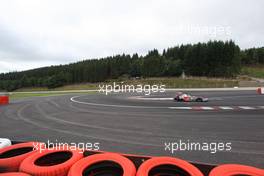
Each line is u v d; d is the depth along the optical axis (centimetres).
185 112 1228
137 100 2200
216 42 7894
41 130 838
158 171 250
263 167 439
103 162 261
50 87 9081
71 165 255
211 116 1066
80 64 12156
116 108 1523
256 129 769
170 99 2256
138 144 616
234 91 3397
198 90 4088
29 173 241
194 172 239
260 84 4784
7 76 13025
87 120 1047
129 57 11106
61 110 1484
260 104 1534
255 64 11638
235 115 1080
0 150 307
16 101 2370
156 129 805
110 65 10056
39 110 1502
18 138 723
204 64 7919
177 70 8275
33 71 13500
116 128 842
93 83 9075
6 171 268
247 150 543
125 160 257
